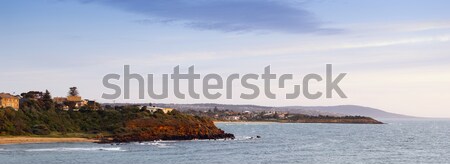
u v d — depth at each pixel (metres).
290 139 197.50
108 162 99.44
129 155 112.56
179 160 106.44
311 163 105.44
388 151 137.88
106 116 169.00
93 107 185.38
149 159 106.44
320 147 151.62
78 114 168.62
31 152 113.12
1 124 145.25
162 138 159.62
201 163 102.69
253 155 121.06
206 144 151.12
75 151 117.25
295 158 115.38
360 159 114.19
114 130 158.50
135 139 151.75
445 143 177.00
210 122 191.25
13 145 128.50
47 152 113.75
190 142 157.00
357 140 195.12
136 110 178.88
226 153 124.19
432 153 131.88
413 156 122.75
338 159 113.94
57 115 164.12
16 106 164.75
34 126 151.75
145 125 162.75
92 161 100.19
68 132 155.38
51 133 151.50
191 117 186.12
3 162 95.94
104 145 135.00
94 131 158.50
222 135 182.38
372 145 163.62
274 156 119.62
